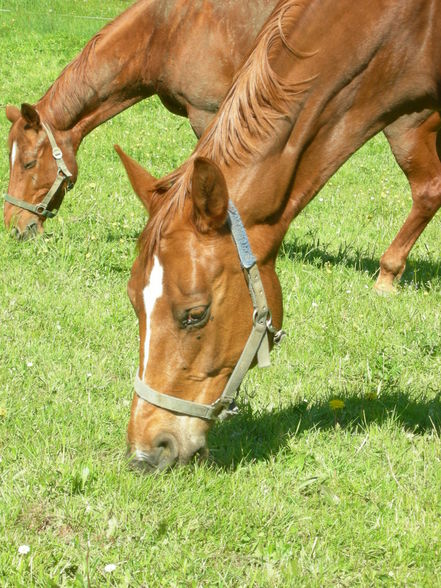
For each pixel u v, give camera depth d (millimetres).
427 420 8266
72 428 7605
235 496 6707
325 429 8016
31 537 6152
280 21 6406
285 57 6355
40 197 13828
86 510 6387
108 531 6180
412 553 6125
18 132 13586
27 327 10156
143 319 6020
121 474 6742
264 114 6180
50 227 14602
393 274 12305
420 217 12141
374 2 6555
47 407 8055
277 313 6430
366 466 7289
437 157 12031
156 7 12852
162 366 6047
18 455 7219
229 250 5988
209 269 5898
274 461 7328
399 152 11969
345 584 5852
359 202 18094
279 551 6113
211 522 6406
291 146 6359
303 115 6387
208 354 6066
